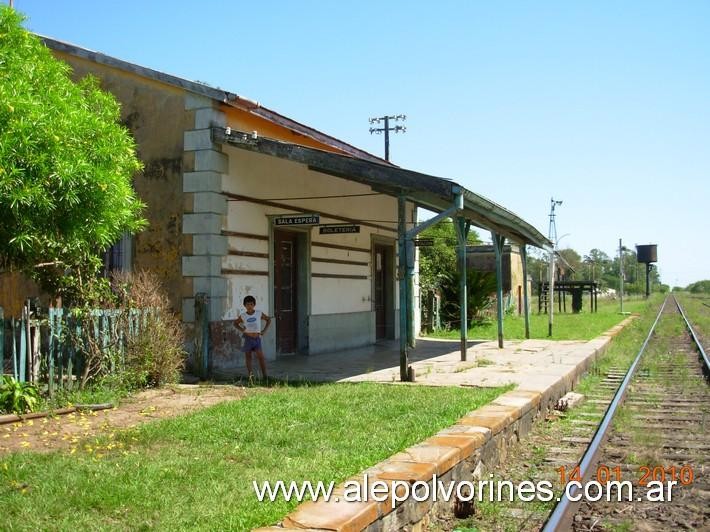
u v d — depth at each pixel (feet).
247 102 40.96
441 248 99.60
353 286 58.70
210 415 26.50
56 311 30.01
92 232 28.14
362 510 15.15
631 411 33.35
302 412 26.89
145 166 41.88
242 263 42.98
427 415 26.13
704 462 24.40
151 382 33.81
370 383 35.53
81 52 43.14
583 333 78.28
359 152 57.57
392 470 18.08
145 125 42.06
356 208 59.26
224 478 18.42
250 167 43.91
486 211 44.45
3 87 24.64
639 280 411.13
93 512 16.07
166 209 41.24
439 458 19.30
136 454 20.90
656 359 58.03
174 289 40.70
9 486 17.66
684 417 32.09
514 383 34.50
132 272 41.65
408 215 71.31
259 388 34.45
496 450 24.20
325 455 20.63
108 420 26.45
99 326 31.73
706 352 61.93
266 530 14.19
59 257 30.60
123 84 42.65
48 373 29.32
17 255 28.66
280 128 46.62
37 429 24.70
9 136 23.94
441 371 40.86
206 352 38.47
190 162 40.78
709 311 155.02
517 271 142.41
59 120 25.91
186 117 41.14
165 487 17.62
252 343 37.01
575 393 38.29
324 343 53.36
